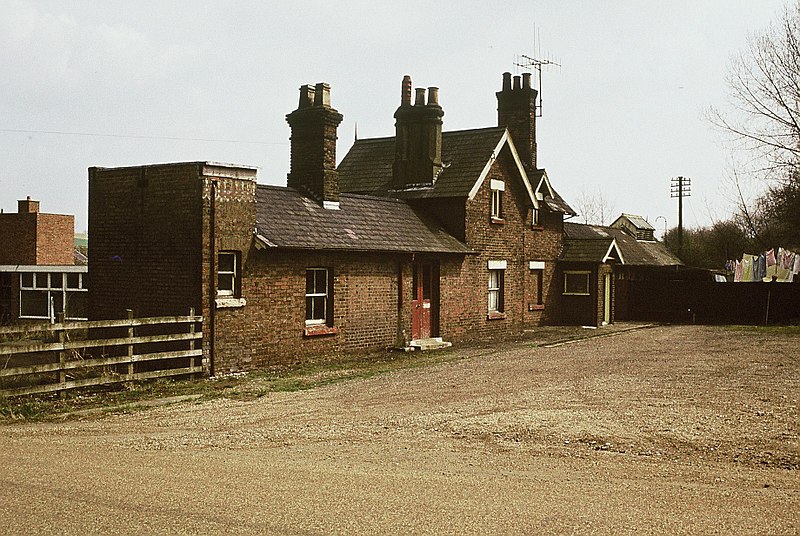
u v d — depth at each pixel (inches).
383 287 860.0
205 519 262.4
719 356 788.0
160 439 415.5
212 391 589.9
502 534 248.2
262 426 451.2
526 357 797.9
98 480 315.6
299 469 340.8
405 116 1051.3
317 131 839.7
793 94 1225.4
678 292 1416.1
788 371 661.9
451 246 960.3
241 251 690.2
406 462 356.8
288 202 799.7
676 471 337.7
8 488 301.4
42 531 248.4
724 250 2252.7
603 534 248.7
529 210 1155.9
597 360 758.5
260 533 248.4
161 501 284.0
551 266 1295.5
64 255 1578.5
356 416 478.3
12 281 1348.4
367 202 928.9
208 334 662.5
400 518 264.7
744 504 283.9
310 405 523.5
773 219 1450.5
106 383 578.9
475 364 741.9
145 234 700.0
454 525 257.1
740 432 412.5
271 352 721.0
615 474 332.8
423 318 934.4
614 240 1312.7
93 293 741.9
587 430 422.0
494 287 1086.4
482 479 323.6
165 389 598.9
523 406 498.0
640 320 1444.4
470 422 449.4
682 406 491.2
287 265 738.2
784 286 1342.3
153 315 693.9
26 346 529.3
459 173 1031.0
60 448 389.4
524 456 368.5
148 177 697.6
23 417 487.2
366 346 836.0
